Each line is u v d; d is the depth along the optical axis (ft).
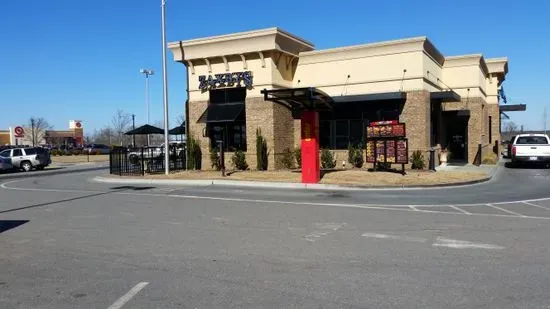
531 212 38.58
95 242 28.71
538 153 85.92
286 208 41.81
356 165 81.46
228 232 31.22
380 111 80.43
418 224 33.37
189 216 38.09
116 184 69.41
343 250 25.80
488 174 69.31
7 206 46.32
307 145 61.16
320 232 30.83
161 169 87.66
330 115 85.25
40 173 105.70
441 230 31.07
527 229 31.19
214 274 21.61
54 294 19.16
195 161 86.74
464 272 21.38
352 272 21.61
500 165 95.09
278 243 27.73
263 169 80.33
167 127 77.71
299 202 45.80
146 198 50.72
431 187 57.41
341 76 83.51
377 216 37.01
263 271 21.97
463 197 48.55
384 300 17.89
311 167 61.00
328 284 19.92
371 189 56.70
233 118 81.05
